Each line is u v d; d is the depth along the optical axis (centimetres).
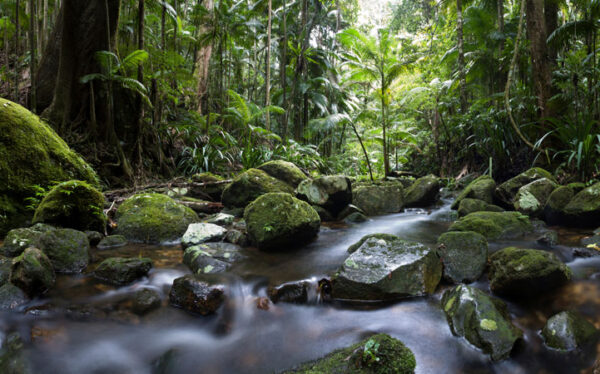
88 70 585
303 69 1282
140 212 427
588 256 303
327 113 1259
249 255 352
